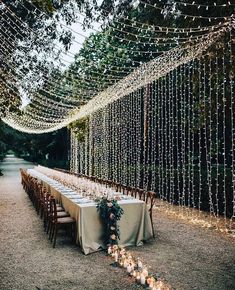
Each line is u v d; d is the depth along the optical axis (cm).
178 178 962
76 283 399
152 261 476
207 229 672
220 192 846
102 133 1581
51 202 584
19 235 628
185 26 799
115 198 575
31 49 555
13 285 392
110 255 508
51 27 513
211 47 780
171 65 716
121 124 1379
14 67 623
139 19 843
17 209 925
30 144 3491
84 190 724
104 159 1554
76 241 552
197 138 1196
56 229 548
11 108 891
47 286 390
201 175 941
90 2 407
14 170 3050
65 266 458
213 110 921
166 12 789
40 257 497
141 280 391
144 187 1280
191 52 687
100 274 429
